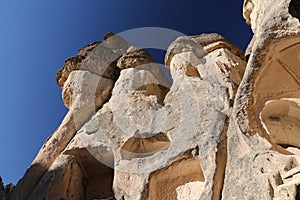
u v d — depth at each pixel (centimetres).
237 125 588
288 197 452
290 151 582
